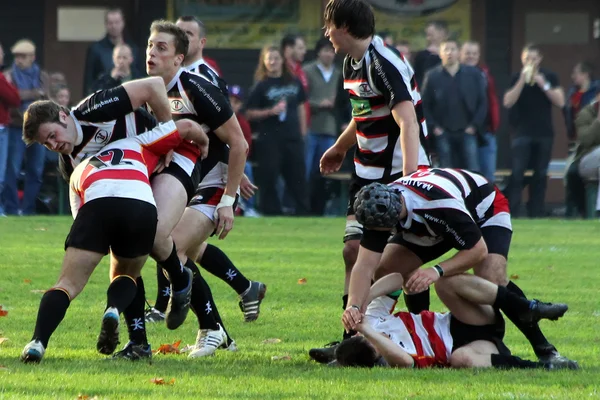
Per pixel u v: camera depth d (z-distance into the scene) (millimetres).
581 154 57281
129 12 69750
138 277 20609
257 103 54156
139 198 19641
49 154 56125
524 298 19797
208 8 69062
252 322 25984
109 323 19234
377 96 21859
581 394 17234
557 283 33094
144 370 19109
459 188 19906
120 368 19234
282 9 69125
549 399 16844
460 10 69750
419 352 19953
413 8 69125
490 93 54281
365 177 22297
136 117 20484
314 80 54969
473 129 53750
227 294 30688
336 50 22031
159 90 20469
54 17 69938
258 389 17531
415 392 17344
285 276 33812
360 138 22391
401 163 22062
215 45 69125
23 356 19281
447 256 37906
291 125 54281
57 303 19406
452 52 53719
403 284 20781
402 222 19297
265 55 54250
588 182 57250
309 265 36500
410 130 21250
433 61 56406
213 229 22766
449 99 53625
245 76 69375
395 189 19156
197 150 21547
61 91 53938
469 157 53875
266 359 20984
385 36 58344
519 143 57562
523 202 67000
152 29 22141
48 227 47000
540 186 58250
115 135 20219
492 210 20531
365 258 19609
